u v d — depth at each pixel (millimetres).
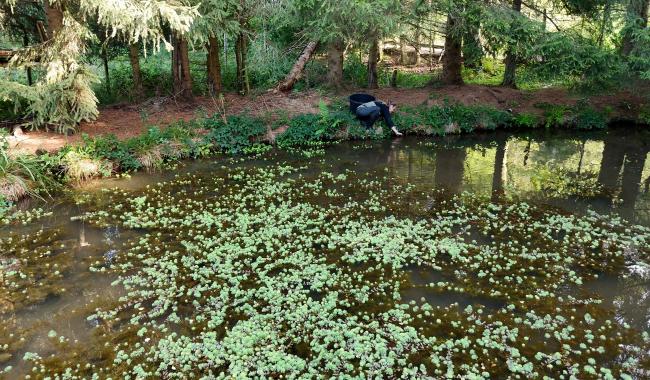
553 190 9672
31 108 9430
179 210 8344
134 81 13594
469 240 7441
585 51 12219
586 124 14047
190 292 5922
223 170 10484
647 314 5699
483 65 19859
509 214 8422
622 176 10562
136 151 10492
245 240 7223
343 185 9719
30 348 5016
